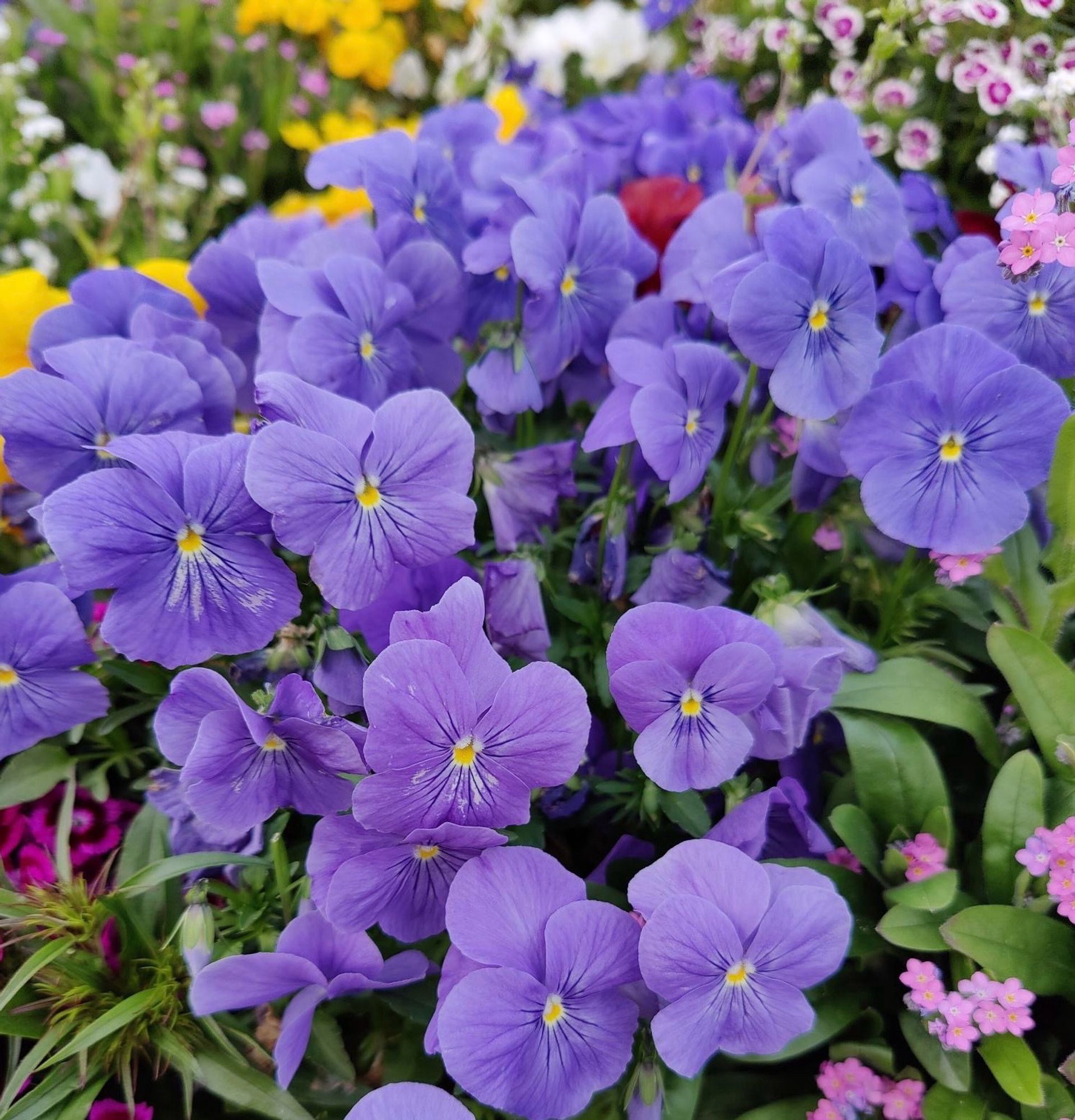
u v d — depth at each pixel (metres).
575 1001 0.23
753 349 0.27
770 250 0.27
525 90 0.57
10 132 0.57
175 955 0.27
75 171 0.54
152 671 0.29
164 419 0.28
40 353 0.30
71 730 0.30
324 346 0.28
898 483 0.27
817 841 0.27
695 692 0.25
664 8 0.58
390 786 0.22
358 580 0.24
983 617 0.31
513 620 0.28
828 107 0.34
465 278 0.34
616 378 0.33
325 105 0.67
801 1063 0.28
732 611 0.25
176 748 0.24
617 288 0.33
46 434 0.26
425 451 0.24
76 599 0.28
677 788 0.25
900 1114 0.25
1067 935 0.25
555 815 0.29
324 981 0.25
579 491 0.34
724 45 0.50
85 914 0.27
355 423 0.24
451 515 0.24
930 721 0.30
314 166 0.33
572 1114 0.23
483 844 0.23
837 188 0.32
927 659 0.32
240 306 0.33
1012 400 0.26
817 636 0.27
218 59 0.66
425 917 0.25
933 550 0.29
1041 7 0.35
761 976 0.23
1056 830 0.25
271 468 0.22
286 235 0.35
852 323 0.27
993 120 0.39
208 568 0.24
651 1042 0.25
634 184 0.41
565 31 0.63
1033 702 0.27
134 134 0.54
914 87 0.40
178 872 0.25
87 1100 0.26
